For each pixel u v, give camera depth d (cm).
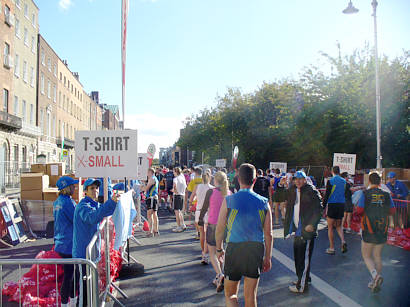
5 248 886
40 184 1130
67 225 479
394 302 501
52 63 4731
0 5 3092
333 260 736
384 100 2034
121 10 719
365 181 1300
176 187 1106
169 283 599
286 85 3284
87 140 551
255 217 385
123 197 521
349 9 1589
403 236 873
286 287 572
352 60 2369
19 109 3606
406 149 2097
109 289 516
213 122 4147
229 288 386
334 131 2289
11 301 507
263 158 3384
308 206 553
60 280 531
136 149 548
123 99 752
